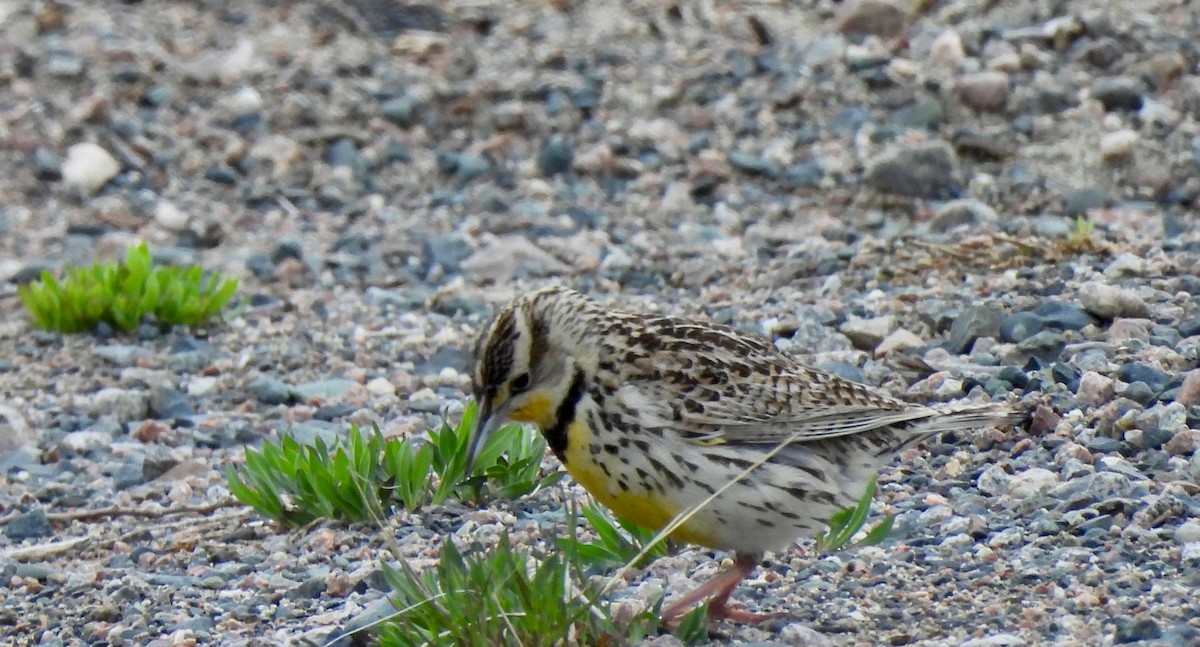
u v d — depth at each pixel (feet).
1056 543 28.55
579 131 61.11
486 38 68.64
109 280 49.55
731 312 45.01
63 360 47.24
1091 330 38.81
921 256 46.98
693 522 26.68
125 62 67.36
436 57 67.10
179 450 40.09
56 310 49.03
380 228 56.65
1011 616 25.71
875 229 52.60
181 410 43.16
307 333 48.32
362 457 33.53
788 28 66.13
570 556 25.44
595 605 25.50
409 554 31.07
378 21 70.23
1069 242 45.96
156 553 33.30
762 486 26.61
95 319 49.19
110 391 43.57
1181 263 43.27
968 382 36.47
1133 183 53.01
